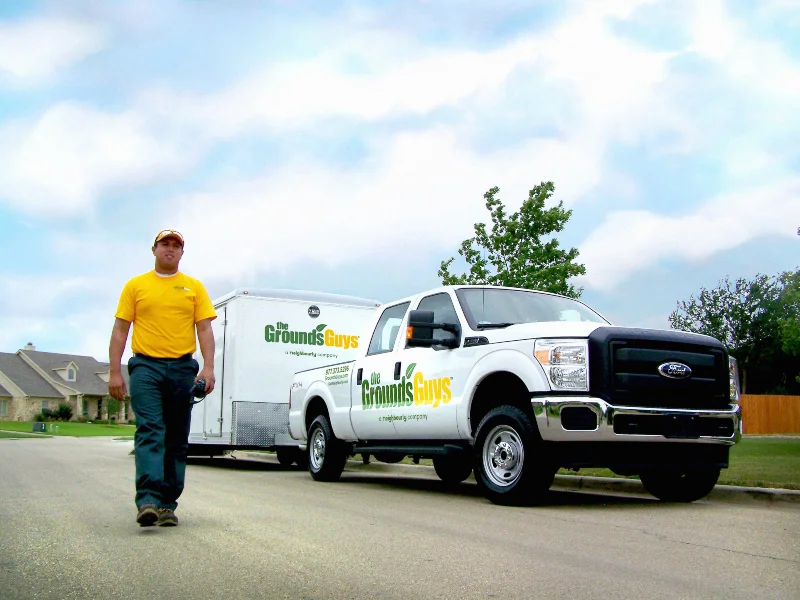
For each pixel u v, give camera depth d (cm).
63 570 436
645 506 754
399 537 546
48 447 2352
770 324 5166
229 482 1026
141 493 568
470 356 793
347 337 1486
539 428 704
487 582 409
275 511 684
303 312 1452
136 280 585
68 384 8138
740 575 429
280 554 480
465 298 854
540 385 709
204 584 404
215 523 605
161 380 579
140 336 579
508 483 737
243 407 1386
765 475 951
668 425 700
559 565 452
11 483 951
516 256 1755
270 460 1808
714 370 747
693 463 729
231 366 1403
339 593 386
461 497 841
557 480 1010
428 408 843
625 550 501
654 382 710
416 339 812
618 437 686
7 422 7462
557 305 897
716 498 830
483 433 761
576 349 702
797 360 5147
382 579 415
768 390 5144
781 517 672
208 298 609
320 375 1088
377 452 941
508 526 603
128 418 8181
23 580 412
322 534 556
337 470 1052
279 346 1427
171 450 592
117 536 542
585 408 687
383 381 928
